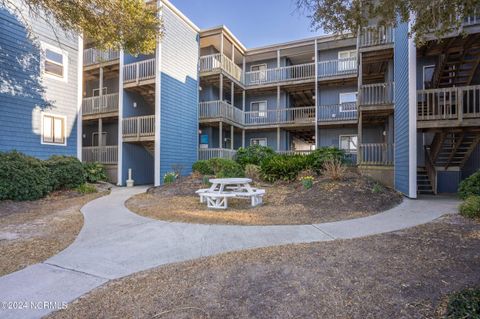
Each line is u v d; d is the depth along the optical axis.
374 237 4.33
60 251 4.12
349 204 7.06
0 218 6.34
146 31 8.74
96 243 4.48
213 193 7.34
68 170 10.32
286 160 10.95
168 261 3.67
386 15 4.60
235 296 2.64
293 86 17.20
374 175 10.98
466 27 7.75
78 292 2.85
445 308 2.33
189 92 15.20
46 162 9.90
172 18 13.95
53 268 3.48
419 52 9.62
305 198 7.79
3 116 9.87
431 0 4.13
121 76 14.03
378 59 12.50
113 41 8.55
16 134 10.23
